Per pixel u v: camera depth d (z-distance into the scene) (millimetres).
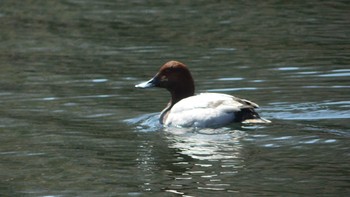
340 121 14602
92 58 20469
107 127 15000
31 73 19172
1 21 24891
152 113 15859
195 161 12891
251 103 14742
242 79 17906
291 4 26375
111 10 26031
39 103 16672
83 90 17594
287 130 14125
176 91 15984
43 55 20953
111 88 17719
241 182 11852
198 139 14047
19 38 22891
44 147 13930
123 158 13227
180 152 13375
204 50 20844
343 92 16531
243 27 23375
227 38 22094
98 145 13938
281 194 11312
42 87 17906
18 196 11672
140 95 17203
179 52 20719
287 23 23688
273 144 13477
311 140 13562
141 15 25234
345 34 22141
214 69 18891
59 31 23594
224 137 14023
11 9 26516
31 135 14586
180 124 14797
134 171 12578
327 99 16031
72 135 14539
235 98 15000
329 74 18000
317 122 14555
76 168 12828
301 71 18359
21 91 17609
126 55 20641
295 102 15922
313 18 24250
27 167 12953
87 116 15727
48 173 12648
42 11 26172
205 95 15156
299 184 11672
